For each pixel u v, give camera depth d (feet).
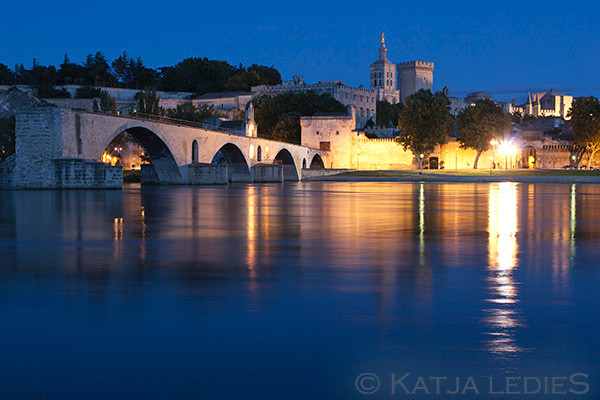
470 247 71.87
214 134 339.98
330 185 339.77
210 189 265.13
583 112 477.36
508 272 54.39
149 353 31.14
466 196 202.28
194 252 67.15
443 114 488.44
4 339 33.22
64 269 55.47
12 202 155.33
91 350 31.58
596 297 43.70
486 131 488.02
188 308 40.06
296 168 460.55
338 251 68.23
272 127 591.78
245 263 59.26
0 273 53.21
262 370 28.96
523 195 208.64
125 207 139.95
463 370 28.99
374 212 129.59
